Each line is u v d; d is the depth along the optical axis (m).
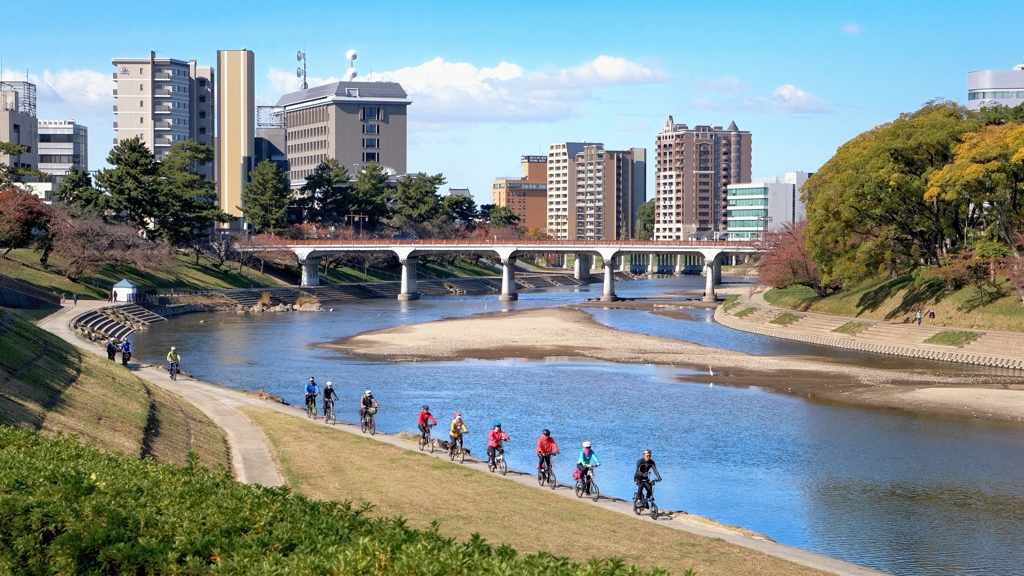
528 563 21.09
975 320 110.81
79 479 28.97
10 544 25.77
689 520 40.38
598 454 57.31
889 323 119.81
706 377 89.00
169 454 47.22
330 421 61.84
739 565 33.06
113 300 151.38
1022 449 57.84
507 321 148.12
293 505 26.97
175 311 164.25
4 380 48.00
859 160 120.25
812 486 50.06
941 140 112.19
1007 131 107.69
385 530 23.70
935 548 40.22
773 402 75.00
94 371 62.47
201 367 96.38
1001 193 106.31
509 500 41.28
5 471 29.97
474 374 91.31
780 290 170.62
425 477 45.16
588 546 34.50
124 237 168.00
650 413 70.31
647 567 32.19
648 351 110.00
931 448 58.34
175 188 196.12
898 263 138.75
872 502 47.06
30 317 115.75
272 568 21.28
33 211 149.25
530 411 71.12
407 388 82.25
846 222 122.62
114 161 188.62
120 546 23.83
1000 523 43.50
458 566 20.83
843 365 97.69
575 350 110.88
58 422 45.41
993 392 78.56
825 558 35.47
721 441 60.75
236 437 55.28
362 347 114.94
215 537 24.16
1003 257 108.69
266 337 127.62
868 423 66.25
